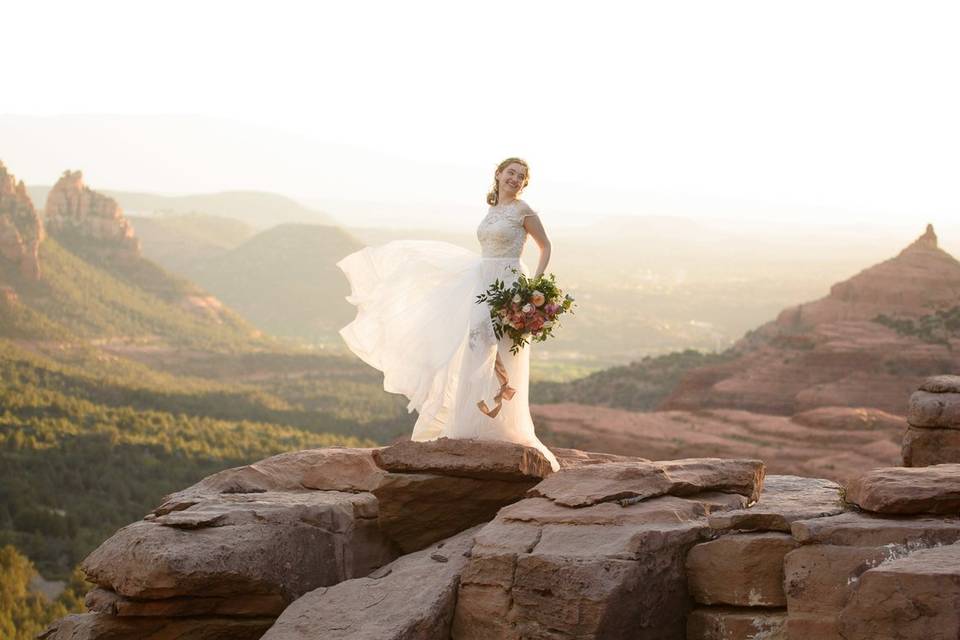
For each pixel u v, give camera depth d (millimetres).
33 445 81250
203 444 94125
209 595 9258
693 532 8594
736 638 8289
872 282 96562
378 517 10305
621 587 8102
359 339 10859
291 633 8844
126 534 9406
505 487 10000
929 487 8258
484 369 10289
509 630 8430
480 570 8672
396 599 8938
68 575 56750
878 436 52281
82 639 9289
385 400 164250
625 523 8688
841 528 8062
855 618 7348
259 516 9648
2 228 195875
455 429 10422
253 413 123625
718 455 52062
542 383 110562
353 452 11344
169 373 185250
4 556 53875
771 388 78000
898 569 7305
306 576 9664
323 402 160000
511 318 10219
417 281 10820
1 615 46344
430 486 10039
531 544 8648
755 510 8859
